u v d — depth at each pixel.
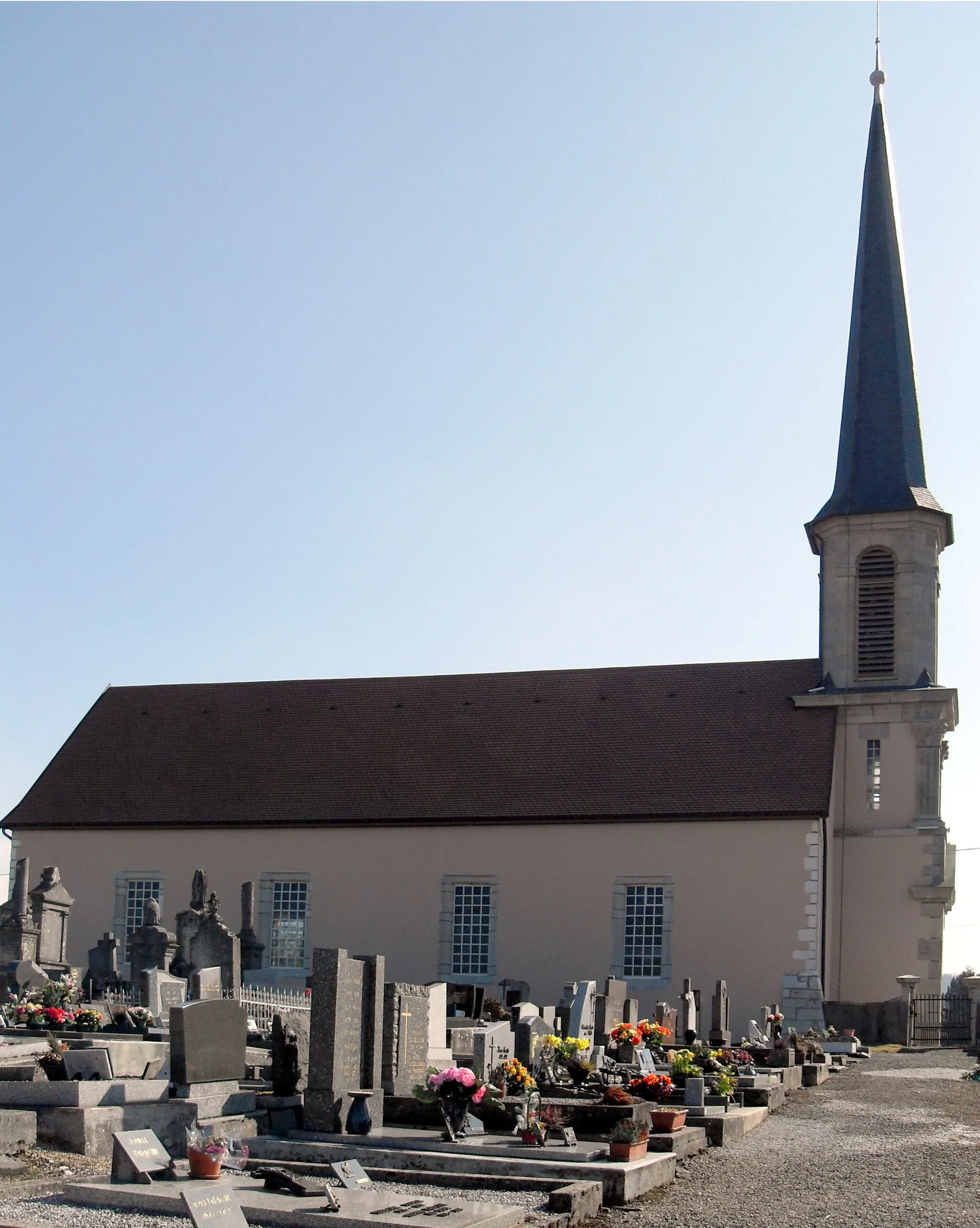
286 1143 18.56
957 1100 26.56
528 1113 19.45
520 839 48.44
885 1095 27.58
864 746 49.22
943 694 48.69
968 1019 44.53
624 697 52.91
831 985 47.38
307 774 53.00
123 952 51.53
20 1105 18.44
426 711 54.91
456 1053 27.59
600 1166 17.16
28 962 35.53
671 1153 18.80
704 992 45.12
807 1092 28.25
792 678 51.75
